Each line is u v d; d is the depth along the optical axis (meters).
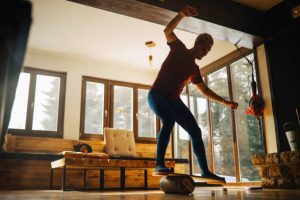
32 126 5.19
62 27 4.66
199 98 5.95
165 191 2.36
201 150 2.09
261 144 4.50
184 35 5.02
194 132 2.10
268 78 4.36
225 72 5.40
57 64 5.64
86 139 5.59
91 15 4.34
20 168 4.61
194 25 3.84
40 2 3.97
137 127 6.20
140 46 5.39
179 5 3.53
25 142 4.87
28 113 5.20
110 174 5.38
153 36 5.02
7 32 0.35
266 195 1.86
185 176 2.13
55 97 5.53
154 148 6.14
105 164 3.50
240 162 4.85
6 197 1.88
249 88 4.84
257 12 4.35
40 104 5.36
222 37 4.26
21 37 0.37
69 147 5.18
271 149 4.23
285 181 3.26
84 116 5.68
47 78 5.54
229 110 5.16
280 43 4.19
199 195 1.94
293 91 3.95
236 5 4.15
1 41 0.35
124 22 4.56
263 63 4.48
